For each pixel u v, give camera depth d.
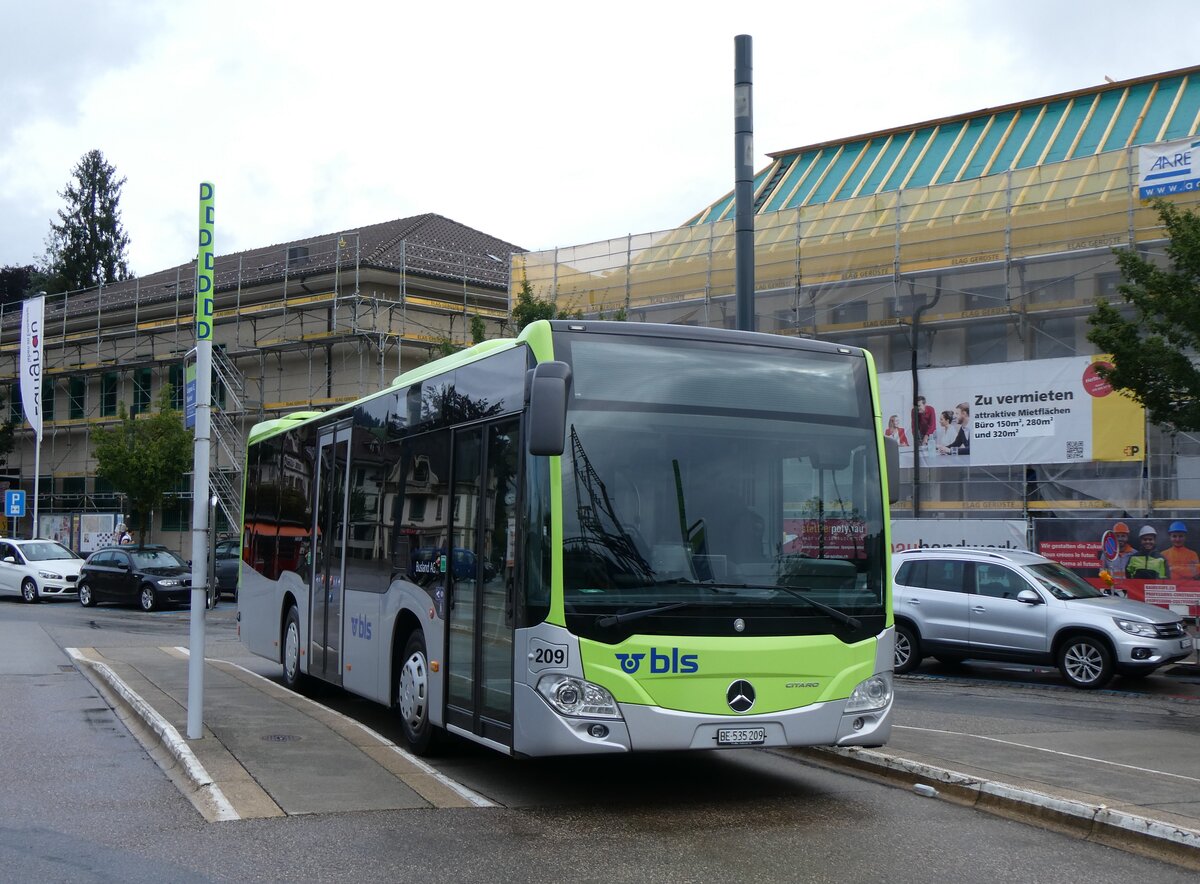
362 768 8.88
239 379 43.28
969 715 13.16
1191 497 23.08
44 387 52.72
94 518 43.91
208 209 9.80
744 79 13.85
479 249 46.59
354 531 11.72
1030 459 24.33
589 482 7.77
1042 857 6.92
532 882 6.21
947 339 26.84
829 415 8.49
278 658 14.38
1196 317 17.03
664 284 31.56
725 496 8.02
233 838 6.98
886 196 28.94
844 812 8.00
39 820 7.39
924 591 17.77
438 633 9.29
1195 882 6.48
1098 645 16.08
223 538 34.56
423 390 10.15
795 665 7.87
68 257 73.50
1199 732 12.09
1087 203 25.27
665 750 7.55
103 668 15.29
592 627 7.54
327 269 40.47
